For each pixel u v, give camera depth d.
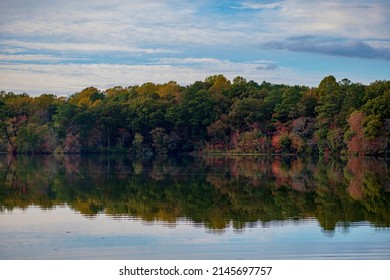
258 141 106.88
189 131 116.50
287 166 70.19
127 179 52.28
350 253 22.53
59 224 28.52
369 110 87.88
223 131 112.62
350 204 35.22
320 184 47.06
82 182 49.34
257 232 26.53
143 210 33.28
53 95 131.00
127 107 117.88
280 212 32.31
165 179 52.38
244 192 41.91
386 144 85.81
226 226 28.09
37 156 103.44
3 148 113.38
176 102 120.88
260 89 127.69
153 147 114.50
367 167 66.06
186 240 24.80
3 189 43.44
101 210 33.25
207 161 84.50
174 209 33.62
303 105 106.25
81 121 112.75
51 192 41.72
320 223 28.78
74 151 111.69
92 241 24.56
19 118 117.44
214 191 42.62
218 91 125.88
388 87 91.25
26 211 32.69
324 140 96.25
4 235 25.69
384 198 37.75
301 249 23.14
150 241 24.62
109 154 113.50
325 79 108.00
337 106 98.12
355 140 88.06
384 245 23.75
